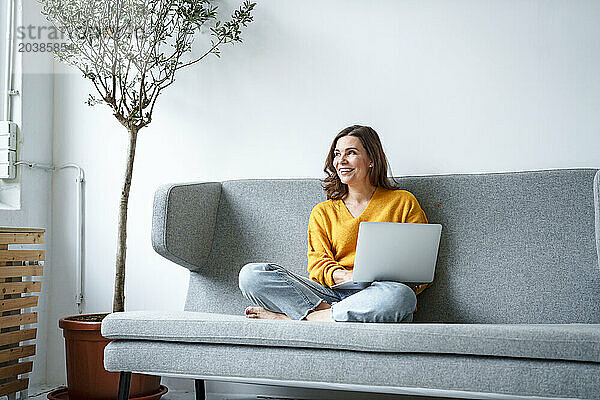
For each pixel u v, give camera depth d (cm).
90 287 321
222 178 307
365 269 223
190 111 312
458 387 176
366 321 209
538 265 238
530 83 273
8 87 312
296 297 221
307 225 269
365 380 185
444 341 178
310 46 300
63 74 331
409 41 288
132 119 286
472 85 279
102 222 321
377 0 293
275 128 302
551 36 271
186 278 308
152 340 209
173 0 299
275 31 304
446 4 284
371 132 257
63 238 326
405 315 213
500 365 174
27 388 288
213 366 200
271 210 275
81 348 259
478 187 253
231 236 277
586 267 233
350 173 251
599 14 266
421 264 226
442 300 246
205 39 312
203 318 205
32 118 318
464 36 281
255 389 293
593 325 204
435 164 282
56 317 324
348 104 294
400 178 264
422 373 179
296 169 299
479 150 277
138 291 314
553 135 269
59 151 330
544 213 242
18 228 278
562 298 233
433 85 284
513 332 174
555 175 244
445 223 253
